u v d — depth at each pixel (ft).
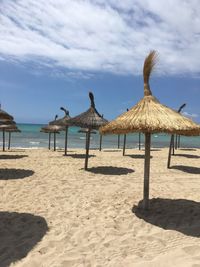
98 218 17.71
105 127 18.65
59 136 161.27
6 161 39.99
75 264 12.54
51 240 14.67
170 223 16.87
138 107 18.16
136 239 14.94
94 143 115.65
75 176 30.48
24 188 24.79
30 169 33.91
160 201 21.12
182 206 19.88
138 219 17.53
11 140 115.55
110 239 14.90
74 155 49.47
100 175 31.27
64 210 19.13
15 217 17.63
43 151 58.03
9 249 13.65
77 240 14.76
